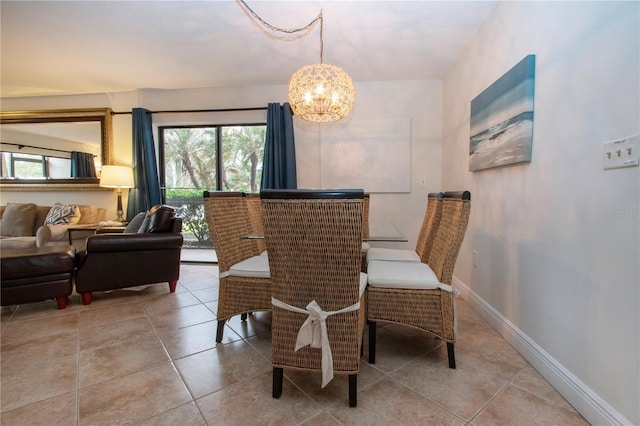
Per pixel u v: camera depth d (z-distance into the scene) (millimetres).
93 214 3811
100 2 2090
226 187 3975
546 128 1484
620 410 1049
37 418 1189
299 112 2652
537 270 1549
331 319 1220
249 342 1827
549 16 1459
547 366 1432
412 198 3525
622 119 1043
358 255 1153
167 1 2070
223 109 3721
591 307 1185
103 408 1247
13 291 2174
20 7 2146
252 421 1178
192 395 1333
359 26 2344
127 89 3795
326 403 1282
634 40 994
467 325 2066
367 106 3539
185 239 4086
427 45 2637
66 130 3988
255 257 2059
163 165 4039
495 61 2066
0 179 4078
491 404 1271
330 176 3631
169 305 2443
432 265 1831
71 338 1862
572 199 1297
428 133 3471
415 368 1548
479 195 2324
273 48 2725
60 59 2959
